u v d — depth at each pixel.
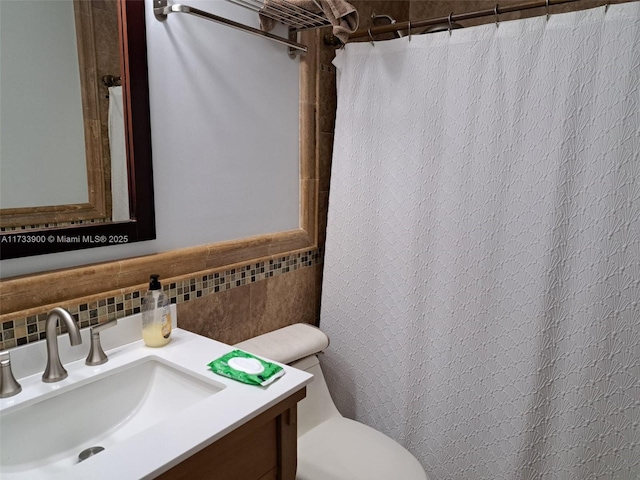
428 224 1.59
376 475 1.38
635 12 1.21
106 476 0.75
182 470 0.82
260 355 1.46
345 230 1.77
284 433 1.06
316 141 1.80
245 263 1.54
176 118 1.30
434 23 1.51
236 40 1.44
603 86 1.27
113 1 1.12
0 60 0.96
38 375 1.04
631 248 1.28
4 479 0.91
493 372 1.52
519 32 1.36
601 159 1.29
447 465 1.66
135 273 1.23
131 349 1.19
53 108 1.05
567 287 1.38
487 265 1.49
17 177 1.01
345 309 1.81
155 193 1.27
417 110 1.56
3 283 0.98
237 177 1.51
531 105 1.37
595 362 1.36
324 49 1.78
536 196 1.39
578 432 1.41
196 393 1.11
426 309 1.63
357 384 1.83
